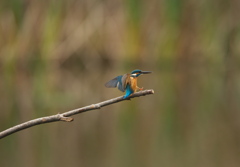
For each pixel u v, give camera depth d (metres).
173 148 9.34
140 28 23.28
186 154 8.85
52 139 10.09
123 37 23.42
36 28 23.25
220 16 23.11
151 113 12.66
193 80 18.78
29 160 8.52
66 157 8.77
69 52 23.36
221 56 23.27
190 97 14.88
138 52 23.44
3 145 9.57
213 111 12.60
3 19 23.27
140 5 23.11
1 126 10.95
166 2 23.14
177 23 23.25
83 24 23.41
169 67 23.44
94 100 14.41
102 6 23.39
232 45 23.12
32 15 23.19
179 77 19.80
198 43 23.38
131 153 9.00
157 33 23.41
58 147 9.45
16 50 23.23
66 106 13.44
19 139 10.07
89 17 23.36
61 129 11.05
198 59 23.53
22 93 16.02
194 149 9.16
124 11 23.22
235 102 13.82
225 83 17.70
